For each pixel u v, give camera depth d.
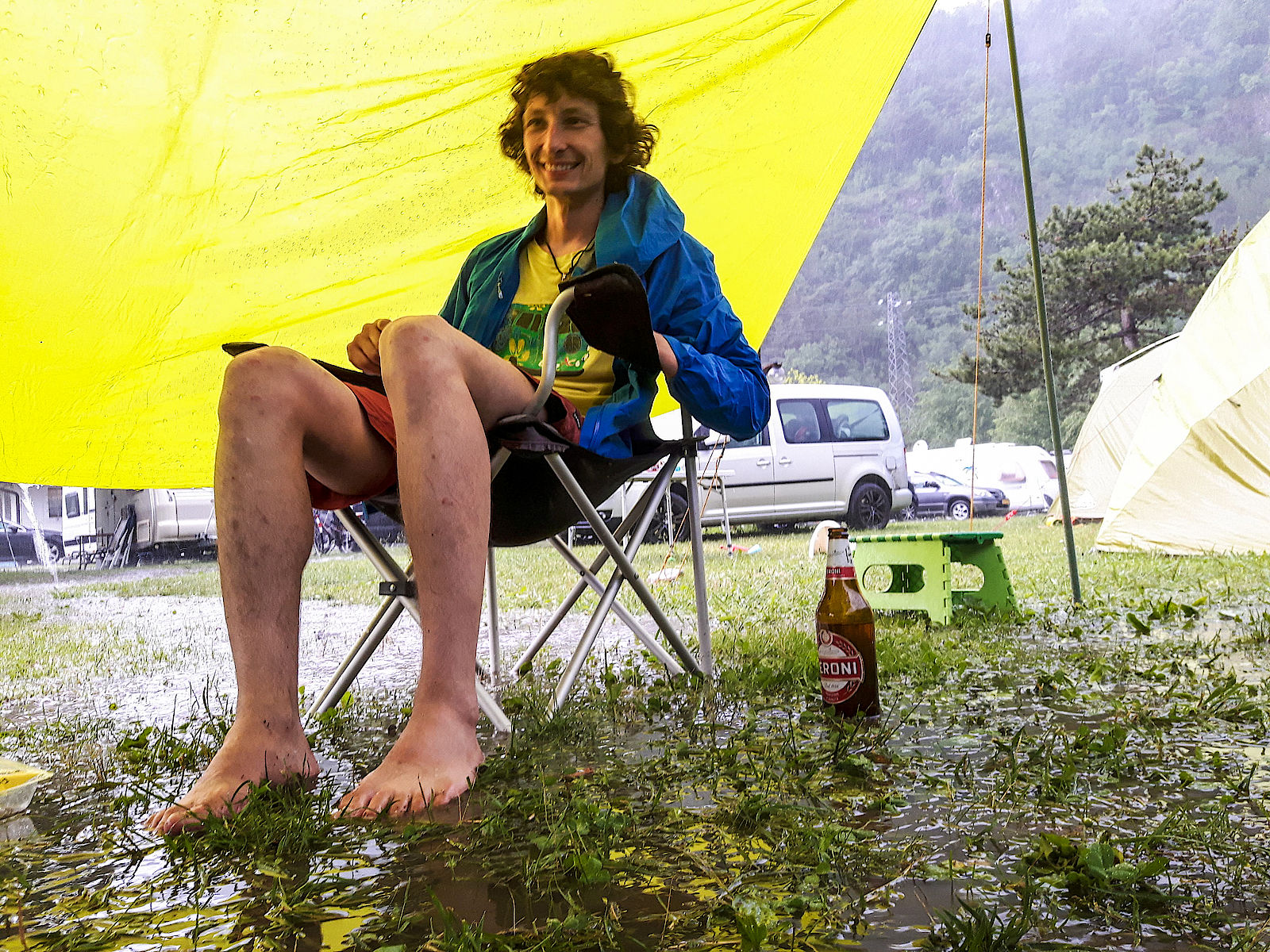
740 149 3.01
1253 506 6.05
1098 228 31.17
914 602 3.55
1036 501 17.31
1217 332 6.35
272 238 2.68
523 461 1.92
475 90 2.54
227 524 1.53
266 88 2.36
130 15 2.18
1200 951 0.87
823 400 12.60
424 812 1.37
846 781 1.46
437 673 1.50
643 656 2.90
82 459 2.85
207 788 1.41
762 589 5.40
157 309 2.68
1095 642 2.86
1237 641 2.69
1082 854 1.05
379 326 2.09
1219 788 1.36
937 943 0.90
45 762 1.95
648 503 2.32
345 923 1.01
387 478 1.81
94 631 5.17
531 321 2.23
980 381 30.77
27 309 2.57
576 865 1.08
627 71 2.74
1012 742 1.65
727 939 0.93
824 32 2.79
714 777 1.50
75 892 1.14
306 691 2.74
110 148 2.38
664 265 2.16
